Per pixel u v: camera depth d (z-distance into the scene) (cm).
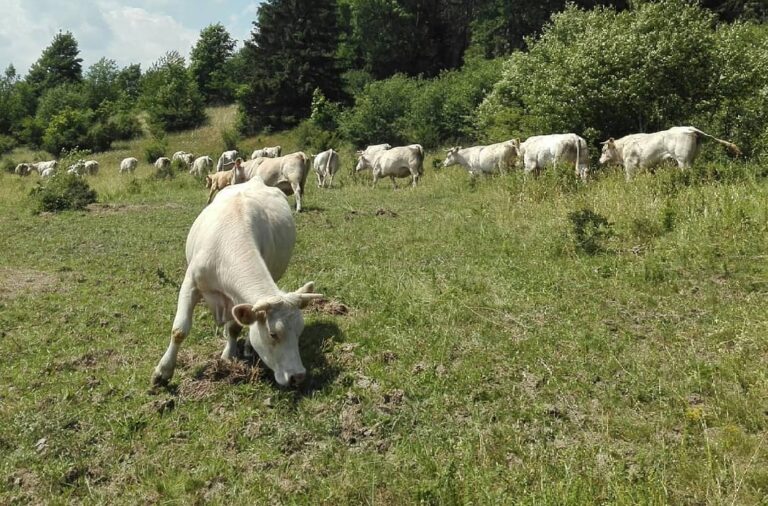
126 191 2148
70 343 642
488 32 5162
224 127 4919
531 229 1058
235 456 434
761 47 1869
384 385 520
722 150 1605
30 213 1578
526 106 2323
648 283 746
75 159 2809
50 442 445
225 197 614
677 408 471
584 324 638
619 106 1728
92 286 855
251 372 536
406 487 384
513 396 501
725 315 633
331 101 4772
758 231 850
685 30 1638
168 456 434
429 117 3744
